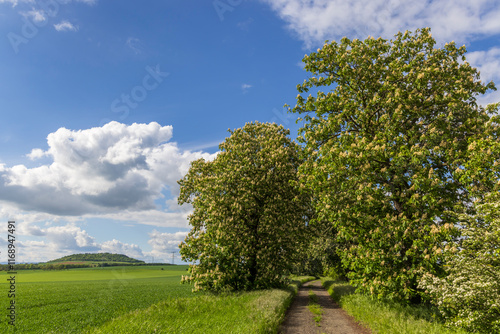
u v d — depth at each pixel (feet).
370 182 51.26
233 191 87.20
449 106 48.42
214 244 82.48
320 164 58.70
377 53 60.90
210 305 48.60
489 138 41.78
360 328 39.58
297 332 36.88
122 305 73.26
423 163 48.32
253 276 87.56
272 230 86.58
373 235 48.88
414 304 47.26
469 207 42.27
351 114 61.05
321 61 64.59
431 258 42.04
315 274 250.57
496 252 31.30
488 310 29.66
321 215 57.82
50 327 50.08
